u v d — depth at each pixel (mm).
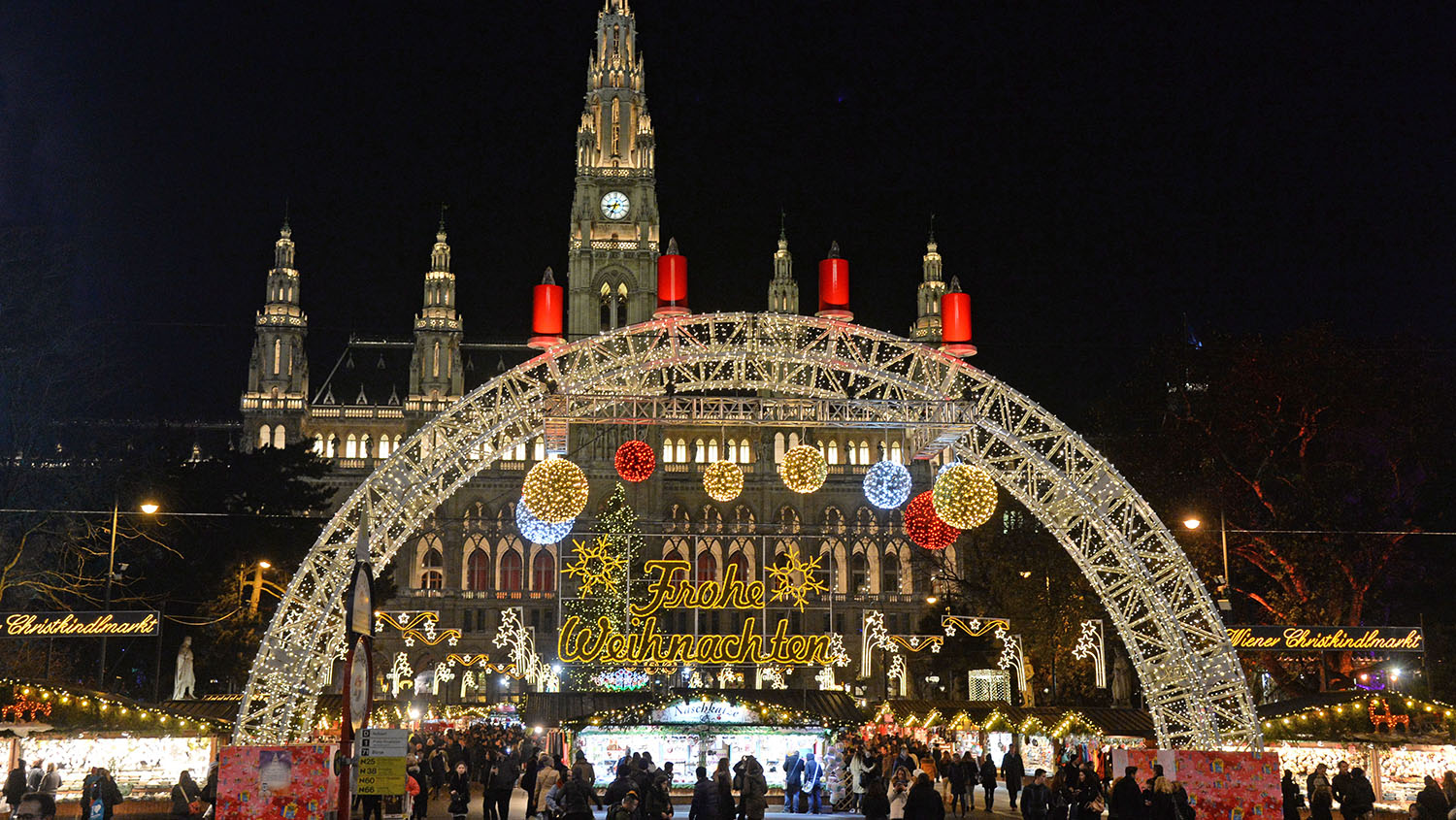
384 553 27938
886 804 24406
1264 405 48281
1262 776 24750
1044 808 26734
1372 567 48438
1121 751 27297
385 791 16516
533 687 119312
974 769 37281
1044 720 46219
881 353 32281
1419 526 49906
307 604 26688
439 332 140125
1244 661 50281
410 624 65500
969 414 28984
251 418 135500
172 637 61062
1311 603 48281
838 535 132625
